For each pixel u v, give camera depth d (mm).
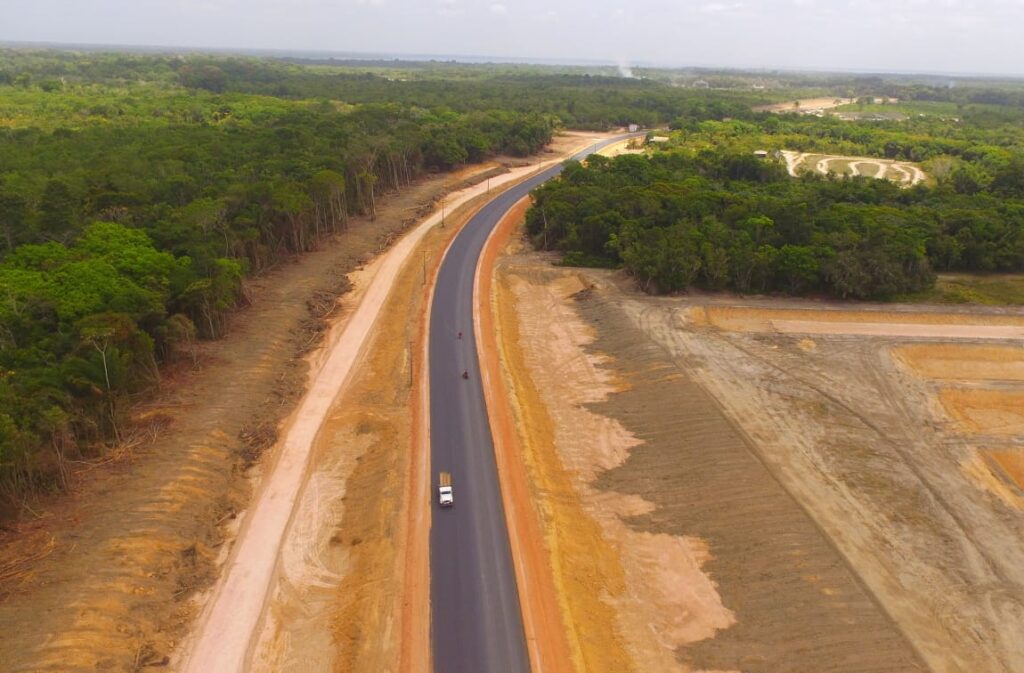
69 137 139875
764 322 80750
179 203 97438
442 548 44844
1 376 49656
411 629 38531
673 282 88062
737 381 66812
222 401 61250
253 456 55844
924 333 77625
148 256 70500
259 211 95688
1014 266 94250
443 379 67312
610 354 75688
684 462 55500
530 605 40469
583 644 38281
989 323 80188
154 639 38125
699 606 42094
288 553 45844
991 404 66062
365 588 42031
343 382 67125
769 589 42344
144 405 59125
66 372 51688
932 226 96500
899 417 61906
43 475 46562
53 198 81812
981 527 48281
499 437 57750
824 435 58250
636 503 52094
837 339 76375
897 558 44625
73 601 38719
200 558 44562
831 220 94625
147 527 45031
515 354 76000
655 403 64188
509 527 47000
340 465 55531
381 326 79250
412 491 50500
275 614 40875
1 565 40719
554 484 53625
